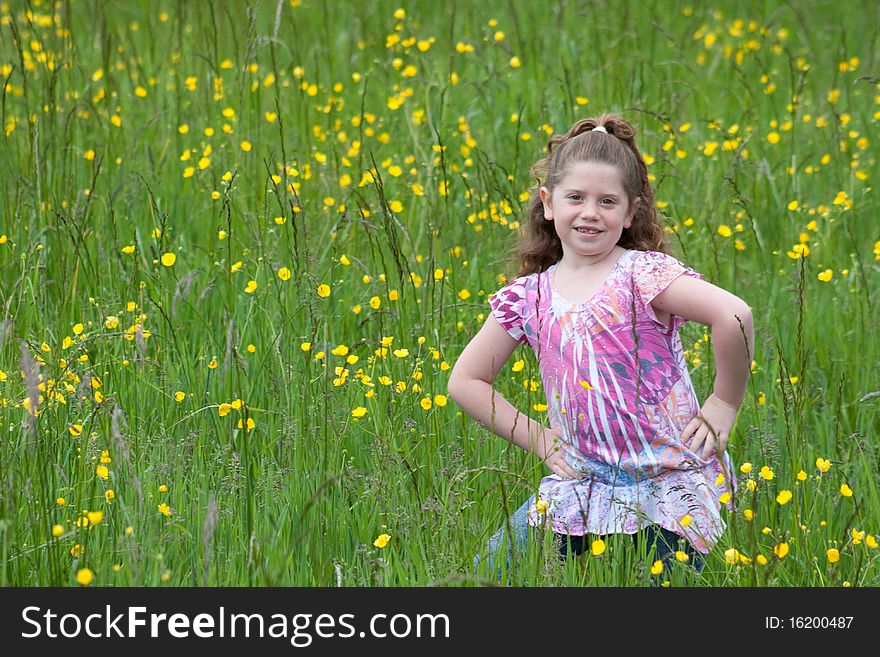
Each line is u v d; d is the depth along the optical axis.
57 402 6.45
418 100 12.13
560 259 6.38
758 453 6.94
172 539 5.74
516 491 6.52
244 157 10.16
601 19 15.33
